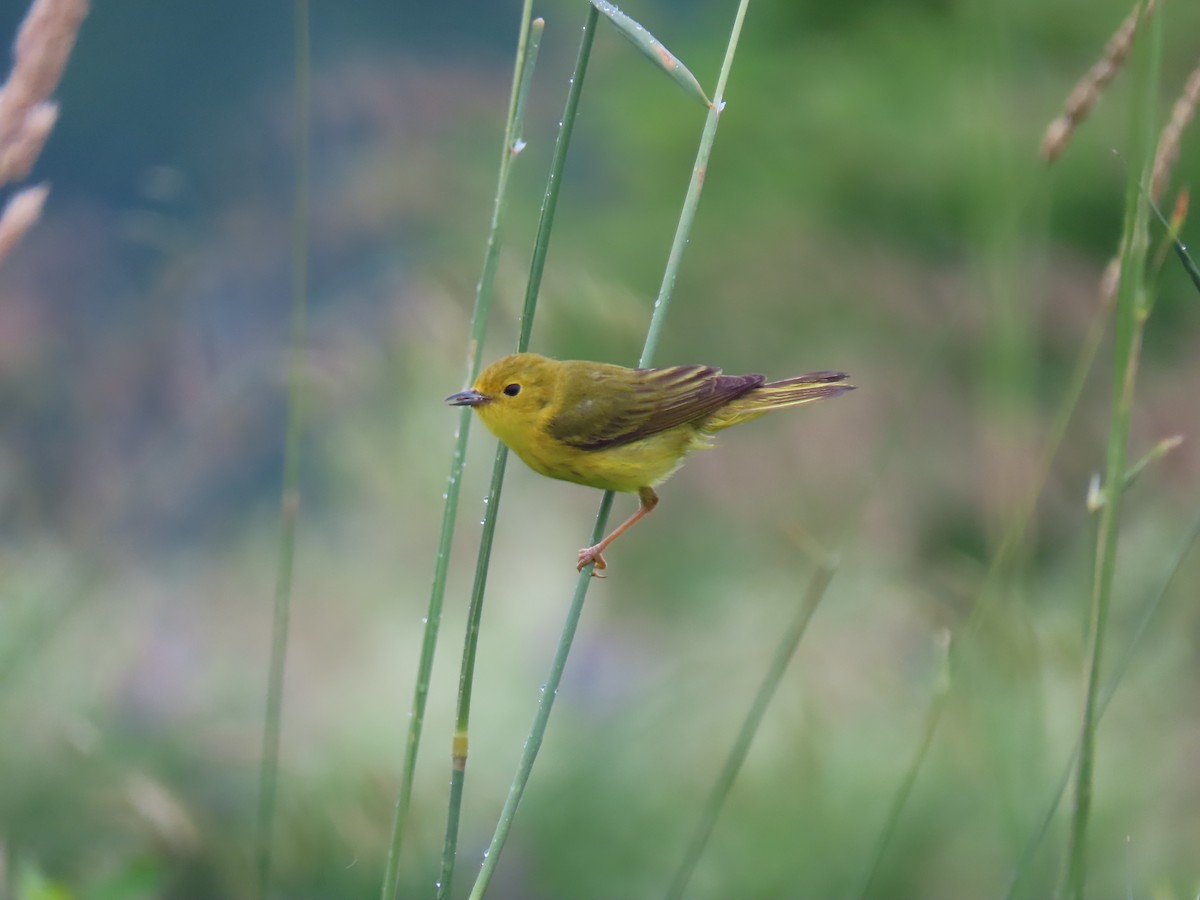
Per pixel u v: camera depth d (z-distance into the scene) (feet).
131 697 35.27
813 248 61.05
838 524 49.06
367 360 41.37
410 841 31.07
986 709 28.68
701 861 34.14
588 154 73.36
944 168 60.08
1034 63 60.44
